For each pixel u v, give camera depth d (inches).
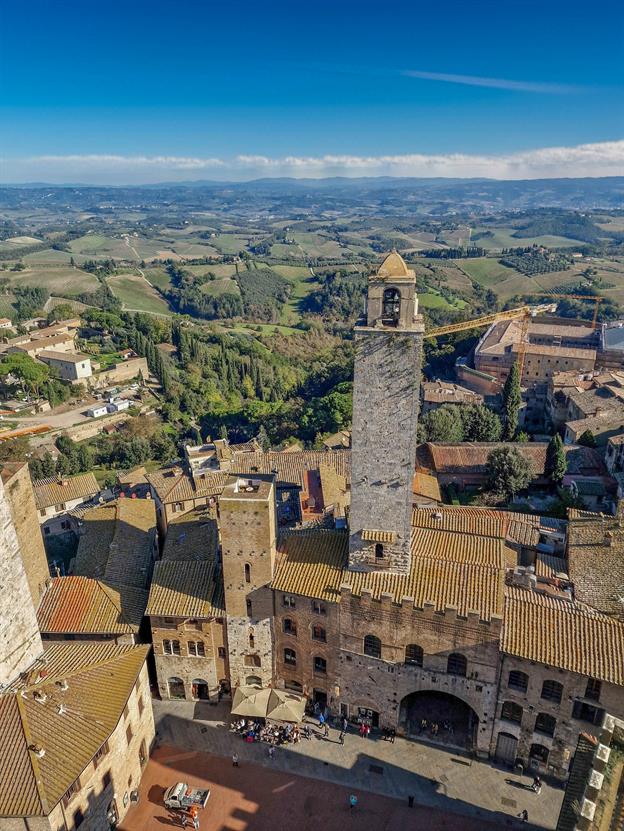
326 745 2349.9
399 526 2225.6
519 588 2356.1
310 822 2050.9
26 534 2463.1
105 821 1968.5
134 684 2132.1
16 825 1675.7
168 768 2271.2
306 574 2347.4
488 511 3132.4
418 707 2490.2
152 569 2972.4
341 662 2356.1
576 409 5162.4
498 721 2190.0
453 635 2118.6
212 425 7362.2
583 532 2667.3
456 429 4894.2
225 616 2413.9
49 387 7455.7
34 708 1868.8
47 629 2448.3
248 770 2252.7
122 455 6353.3
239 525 2261.3
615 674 1909.4
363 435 2143.2
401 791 2149.4
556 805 2084.2
